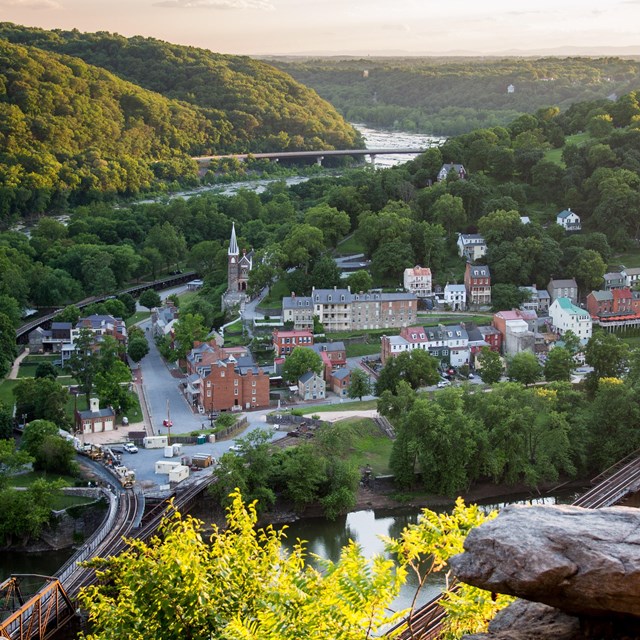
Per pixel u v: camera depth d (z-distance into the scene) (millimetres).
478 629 70500
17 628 148875
